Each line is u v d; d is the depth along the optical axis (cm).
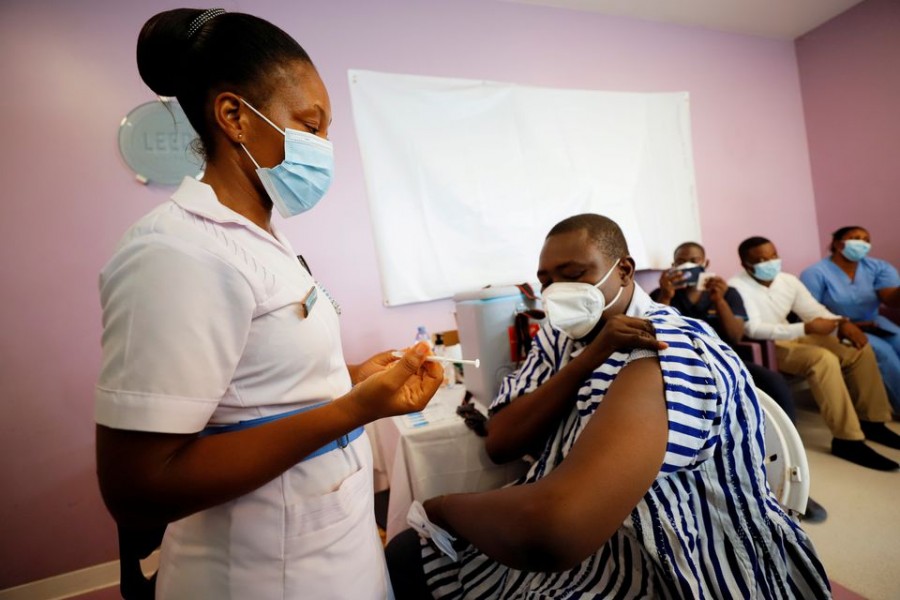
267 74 52
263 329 49
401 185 214
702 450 58
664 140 273
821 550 143
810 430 234
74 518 169
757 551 60
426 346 51
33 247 164
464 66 228
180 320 41
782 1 269
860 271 255
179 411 40
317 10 199
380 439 194
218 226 51
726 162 295
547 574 72
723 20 281
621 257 87
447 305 226
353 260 208
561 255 85
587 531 47
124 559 71
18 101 161
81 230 169
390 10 212
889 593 123
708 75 289
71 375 169
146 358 39
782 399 178
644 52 271
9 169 161
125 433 40
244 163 56
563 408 82
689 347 61
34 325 164
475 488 110
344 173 205
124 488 40
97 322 172
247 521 51
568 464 52
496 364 124
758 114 305
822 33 300
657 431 53
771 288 249
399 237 214
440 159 220
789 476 79
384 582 67
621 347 69
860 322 244
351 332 208
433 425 113
